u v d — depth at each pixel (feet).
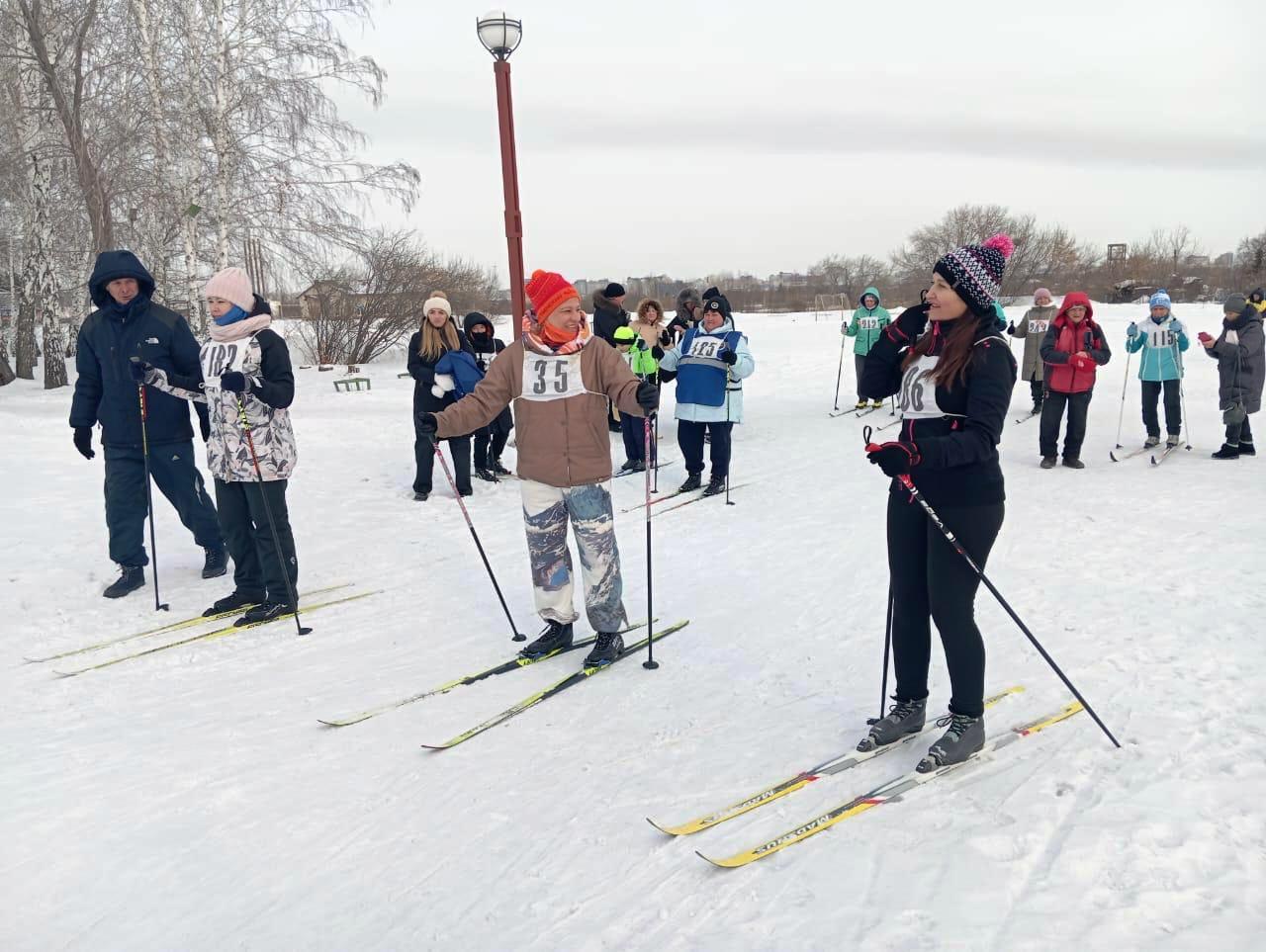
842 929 7.22
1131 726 10.48
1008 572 16.97
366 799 9.80
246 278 15.21
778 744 10.61
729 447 24.97
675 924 7.47
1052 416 27.37
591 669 12.96
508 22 27.45
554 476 12.67
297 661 13.80
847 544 19.65
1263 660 12.20
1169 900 7.34
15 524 21.04
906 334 9.96
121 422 16.40
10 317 75.92
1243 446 28.89
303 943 7.55
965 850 8.19
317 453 31.17
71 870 8.63
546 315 12.44
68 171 56.95
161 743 11.16
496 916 7.75
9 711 12.17
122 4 53.01
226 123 52.90
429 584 17.57
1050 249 193.06
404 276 67.87
